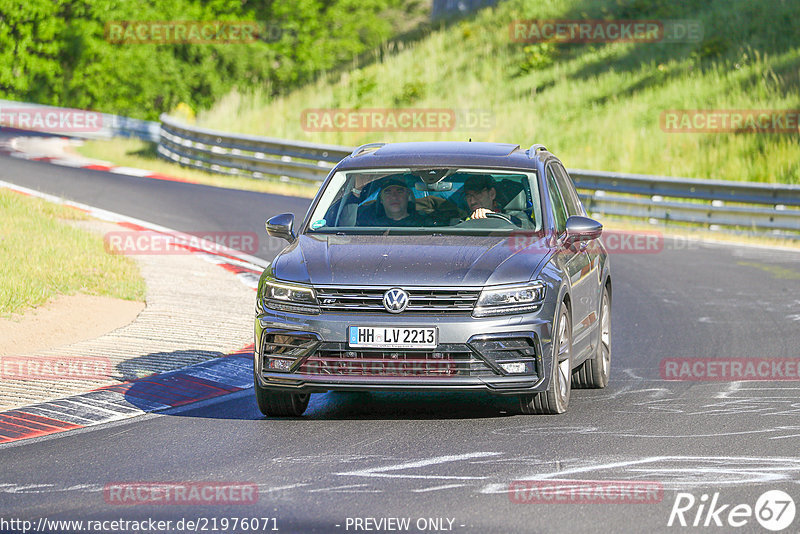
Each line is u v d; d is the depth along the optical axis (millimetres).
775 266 62438
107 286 48438
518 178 31109
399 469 23281
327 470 23312
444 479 22422
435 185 30922
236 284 52156
